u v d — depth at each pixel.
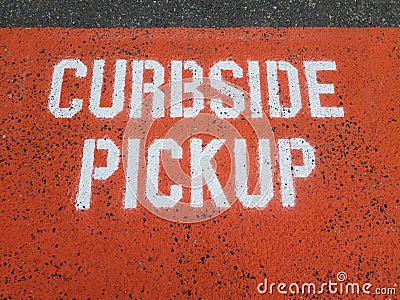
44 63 1.79
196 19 1.88
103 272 1.48
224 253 1.50
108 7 1.90
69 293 1.46
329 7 1.91
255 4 1.91
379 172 1.63
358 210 1.57
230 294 1.46
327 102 1.74
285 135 1.68
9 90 1.75
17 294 1.45
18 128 1.68
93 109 1.71
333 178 1.62
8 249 1.51
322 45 1.84
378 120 1.71
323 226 1.54
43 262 1.49
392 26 1.89
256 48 1.83
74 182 1.60
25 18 1.88
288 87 1.76
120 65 1.79
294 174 1.62
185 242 1.52
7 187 1.59
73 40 1.83
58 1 1.91
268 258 1.50
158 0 1.91
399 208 1.58
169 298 1.45
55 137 1.67
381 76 1.79
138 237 1.52
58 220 1.54
